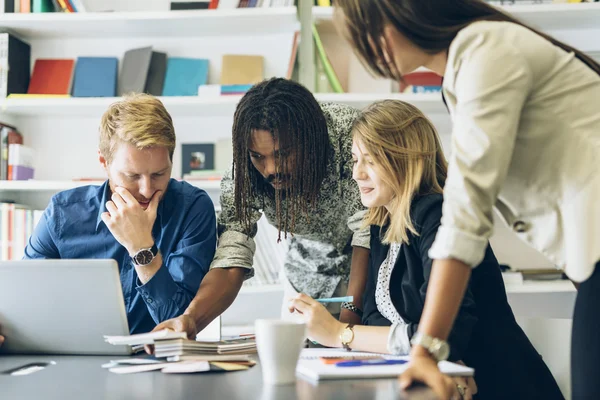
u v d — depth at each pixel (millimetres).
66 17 2857
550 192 1104
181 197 1816
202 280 1684
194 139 3062
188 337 1410
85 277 1332
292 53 2854
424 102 2848
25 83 3023
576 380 1039
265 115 1553
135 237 1571
